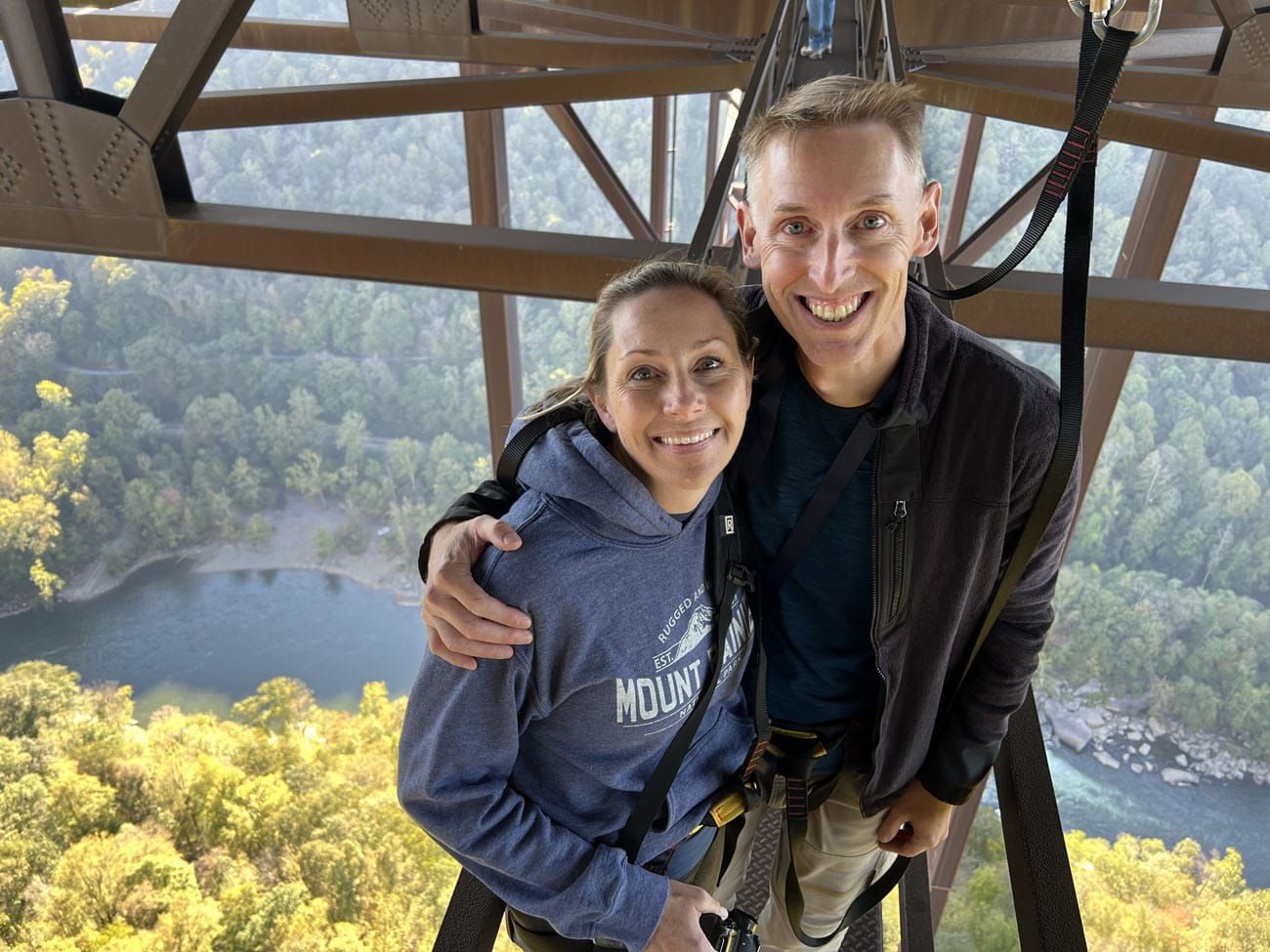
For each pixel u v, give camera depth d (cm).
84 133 371
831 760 178
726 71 548
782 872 205
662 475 123
